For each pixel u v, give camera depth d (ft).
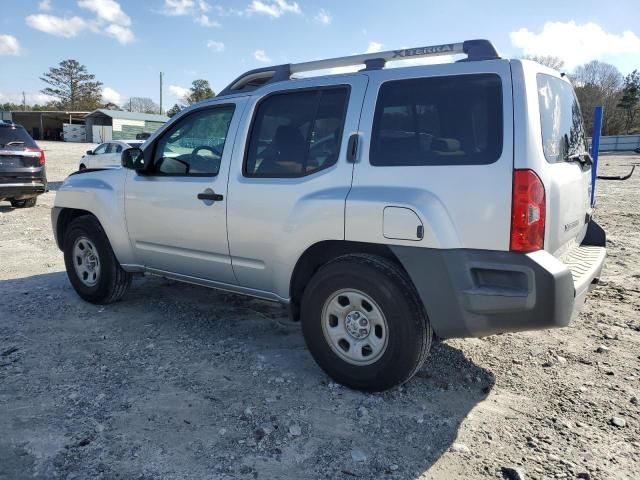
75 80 288.10
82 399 11.28
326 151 11.93
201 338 14.71
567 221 11.27
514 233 9.75
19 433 10.03
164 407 10.99
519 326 10.05
